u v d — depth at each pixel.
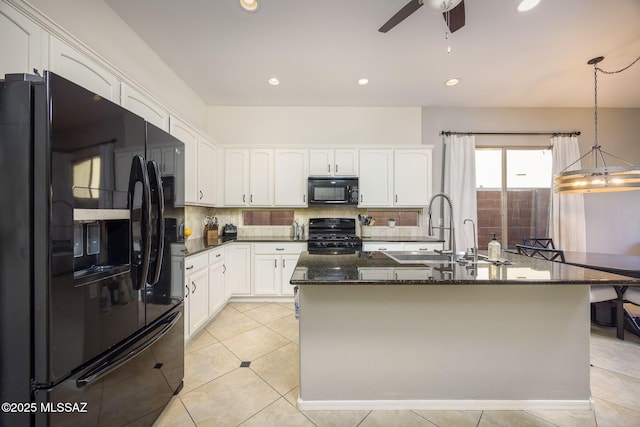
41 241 0.84
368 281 1.24
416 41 2.28
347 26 2.09
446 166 3.73
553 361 1.47
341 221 3.70
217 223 3.57
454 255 1.85
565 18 2.01
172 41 2.29
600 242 3.72
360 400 1.49
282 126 3.74
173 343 1.55
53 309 0.85
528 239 3.49
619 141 3.75
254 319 2.73
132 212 1.19
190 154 2.62
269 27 2.11
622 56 2.52
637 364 1.90
